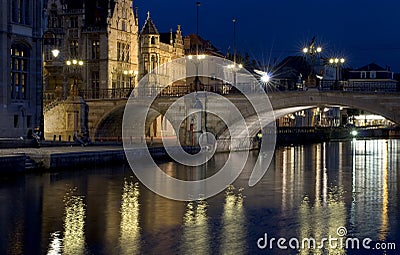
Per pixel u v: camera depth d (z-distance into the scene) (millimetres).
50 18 93812
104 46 91188
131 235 24875
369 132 139625
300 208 31641
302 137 109875
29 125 68938
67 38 92875
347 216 29344
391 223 27672
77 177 42906
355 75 159125
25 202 32188
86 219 27953
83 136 68938
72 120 72438
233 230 26062
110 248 22766
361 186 40969
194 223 27438
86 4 94812
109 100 78938
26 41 68000
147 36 99000
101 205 31719
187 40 112438
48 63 93188
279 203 33281
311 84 67250
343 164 59500
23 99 68562
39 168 44750
